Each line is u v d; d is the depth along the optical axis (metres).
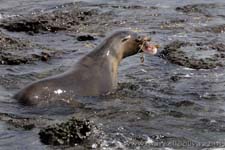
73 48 31.70
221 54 29.55
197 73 26.56
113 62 23.84
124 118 19.95
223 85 24.61
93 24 38.62
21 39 32.09
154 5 46.47
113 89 23.39
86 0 48.88
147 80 25.20
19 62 27.67
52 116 20.14
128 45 24.44
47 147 17.20
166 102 22.03
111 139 17.88
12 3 47.66
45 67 27.30
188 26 37.81
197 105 21.69
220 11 43.22
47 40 34.03
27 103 21.16
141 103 21.83
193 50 30.22
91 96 22.31
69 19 39.22
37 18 37.78
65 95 21.75
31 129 18.69
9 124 19.14
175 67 27.62
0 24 36.88
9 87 23.78
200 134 18.64
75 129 17.86
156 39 33.47
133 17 40.91
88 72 22.92
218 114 20.69
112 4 46.50
